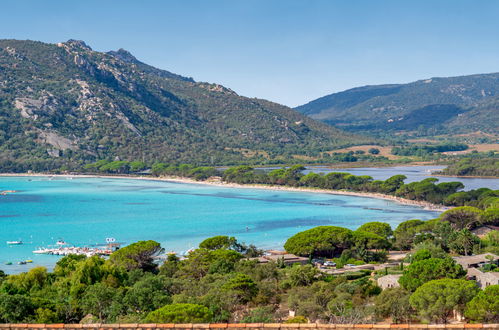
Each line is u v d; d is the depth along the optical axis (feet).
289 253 529.86
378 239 515.50
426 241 531.50
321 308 281.74
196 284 344.08
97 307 276.21
